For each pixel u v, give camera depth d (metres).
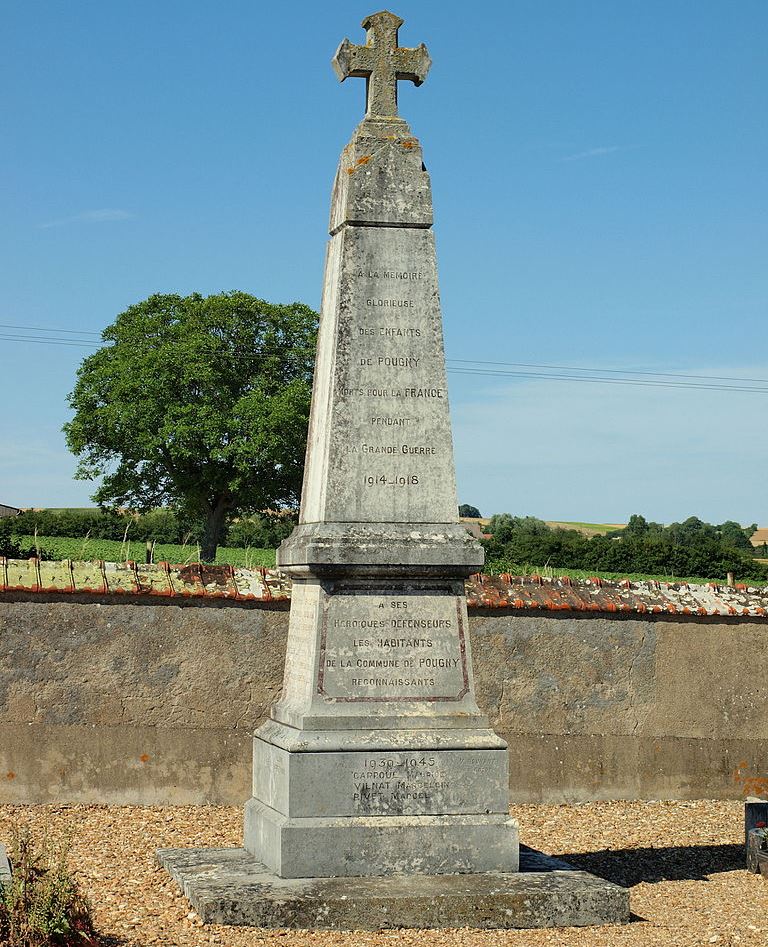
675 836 11.81
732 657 13.85
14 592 12.20
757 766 13.77
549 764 13.31
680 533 58.94
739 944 7.89
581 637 13.52
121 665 12.38
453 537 9.00
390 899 7.84
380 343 9.20
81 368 59.25
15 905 6.91
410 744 8.56
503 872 8.54
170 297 59.78
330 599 8.80
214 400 56.84
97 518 56.62
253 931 7.60
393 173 9.39
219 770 12.46
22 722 12.18
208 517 57.59
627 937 7.82
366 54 9.63
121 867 9.54
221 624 12.59
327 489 8.96
